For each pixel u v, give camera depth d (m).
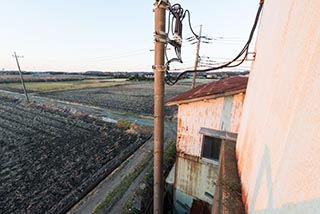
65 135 13.91
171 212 7.01
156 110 3.08
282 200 1.18
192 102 5.41
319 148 0.87
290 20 1.55
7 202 6.93
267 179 1.55
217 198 2.75
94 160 10.13
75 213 6.41
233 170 3.05
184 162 6.05
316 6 1.06
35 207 6.70
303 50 1.19
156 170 3.39
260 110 2.17
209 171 5.57
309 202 0.89
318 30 1.00
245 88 4.32
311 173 0.91
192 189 6.05
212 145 5.37
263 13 2.95
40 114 20.30
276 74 1.75
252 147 2.28
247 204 2.11
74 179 8.38
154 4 2.67
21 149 11.41
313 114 0.95
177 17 3.09
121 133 14.41
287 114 1.32
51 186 7.86
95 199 7.06
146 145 12.01
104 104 25.86
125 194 7.15
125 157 10.44
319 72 0.93
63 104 25.61
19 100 28.09
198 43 12.62
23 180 8.26
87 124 16.62
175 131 14.94
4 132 14.38
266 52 2.34
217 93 4.73
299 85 1.18
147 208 6.46
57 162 9.88
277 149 1.42
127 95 34.59
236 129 4.84
